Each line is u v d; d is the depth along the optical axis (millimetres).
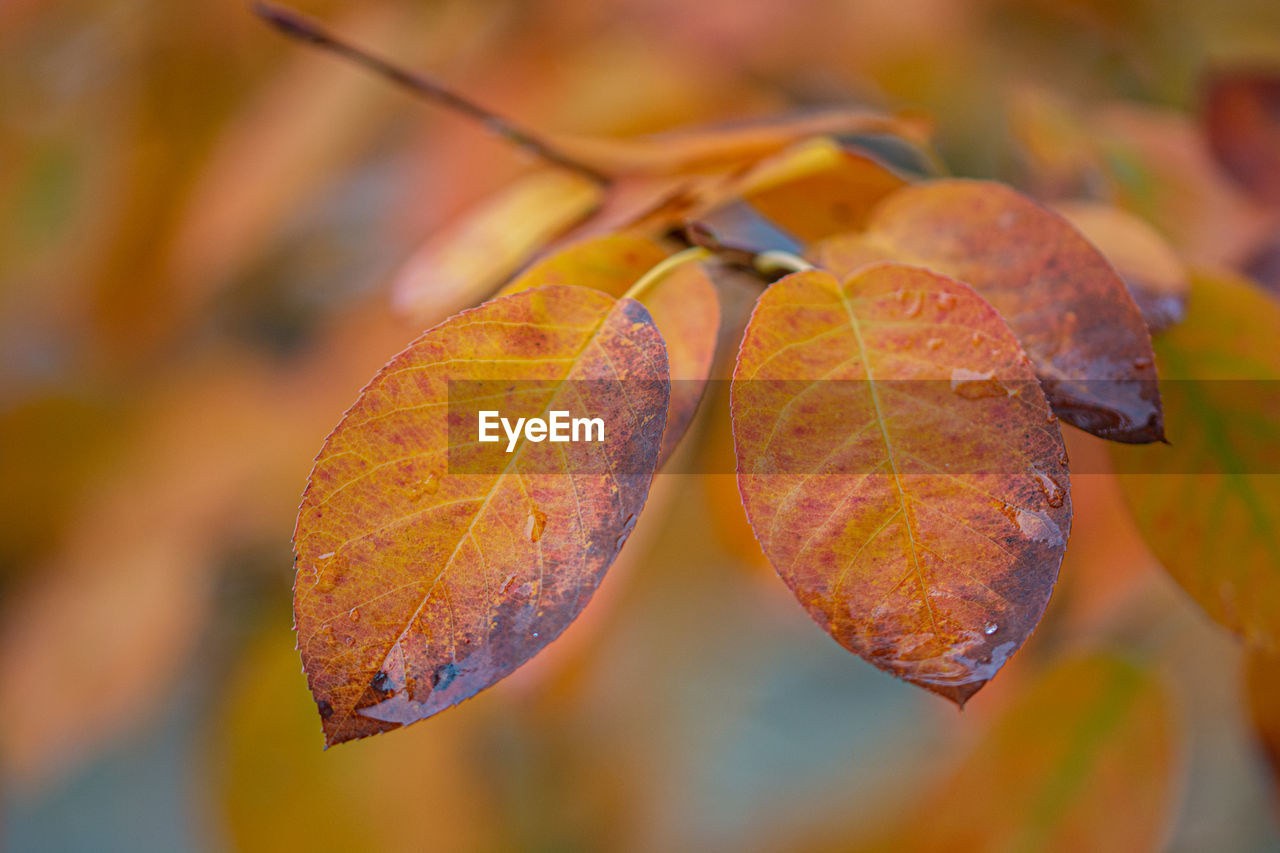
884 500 289
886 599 286
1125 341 313
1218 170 445
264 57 660
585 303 298
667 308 314
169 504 676
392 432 291
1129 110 478
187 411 705
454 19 632
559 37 611
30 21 686
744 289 417
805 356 295
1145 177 445
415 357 293
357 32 640
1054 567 286
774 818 925
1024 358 293
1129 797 419
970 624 285
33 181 699
